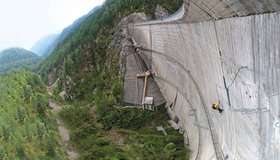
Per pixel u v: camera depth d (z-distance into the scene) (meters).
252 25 35.31
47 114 110.88
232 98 45.22
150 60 111.12
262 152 34.81
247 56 37.69
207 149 58.66
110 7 177.25
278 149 31.38
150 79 107.19
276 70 30.92
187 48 74.00
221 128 52.53
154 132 87.75
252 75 36.69
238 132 42.94
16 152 77.44
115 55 130.38
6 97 108.06
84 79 138.00
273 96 31.94
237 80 42.09
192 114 72.94
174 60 87.12
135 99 105.50
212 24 51.91
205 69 61.03
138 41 121.69
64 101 136.25
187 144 73.75
